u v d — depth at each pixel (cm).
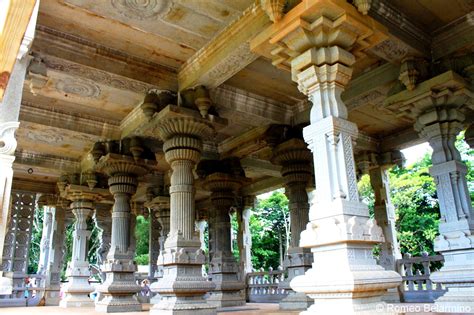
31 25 415
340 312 426
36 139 1134
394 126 1157
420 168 2444
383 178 1232
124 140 1043
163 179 1555
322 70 519
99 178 1310
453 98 690
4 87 378
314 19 512
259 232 3145
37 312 998
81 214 1330
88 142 1177
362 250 465
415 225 2225
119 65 760
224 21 676
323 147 498
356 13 512
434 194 2288
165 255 762
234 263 1136
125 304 961
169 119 791
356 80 844
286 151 962
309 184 1087
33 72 675
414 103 717
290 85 895
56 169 1332
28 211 1573
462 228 658
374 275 444
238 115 930
